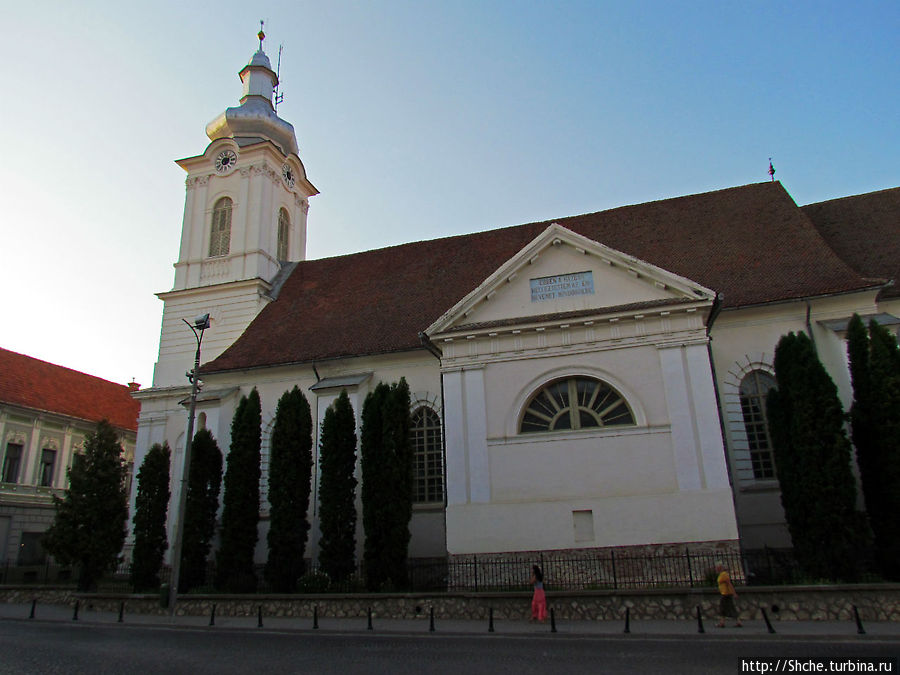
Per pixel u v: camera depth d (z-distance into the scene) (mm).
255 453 25969
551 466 22578
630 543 21172
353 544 23922
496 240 36000
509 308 24609
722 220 31828
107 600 23734
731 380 25844
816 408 20047
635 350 23047
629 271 23750
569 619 18219
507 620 18516
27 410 45688
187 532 25219
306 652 14406
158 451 27062
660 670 11750
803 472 19859
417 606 19531
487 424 23531
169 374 37562
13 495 44094
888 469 19359
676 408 22047
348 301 35156
